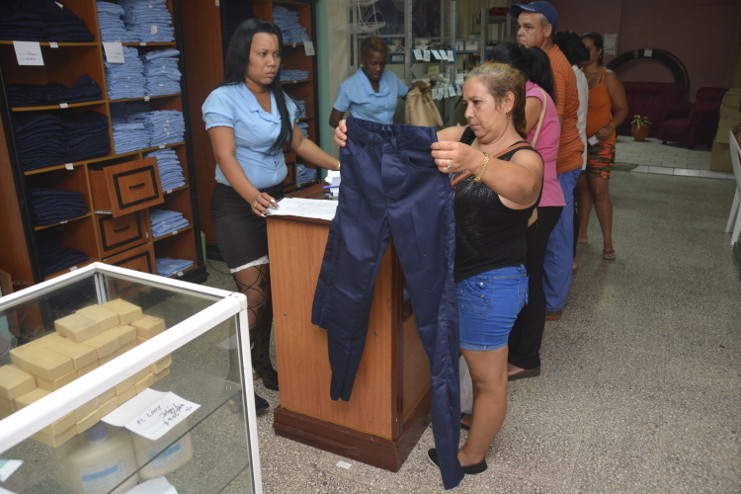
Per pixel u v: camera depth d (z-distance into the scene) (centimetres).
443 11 509
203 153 429
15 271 301
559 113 294
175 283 148
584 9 1201
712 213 582
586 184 472
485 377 199
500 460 223
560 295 337
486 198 173
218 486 150
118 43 321
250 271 248
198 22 398
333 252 191
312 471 218
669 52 1171
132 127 338
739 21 1091
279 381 233
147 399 127
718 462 221
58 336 129
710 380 279
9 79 320
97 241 329
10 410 115
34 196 297
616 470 217
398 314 203
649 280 406
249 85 236
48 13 292
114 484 122
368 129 172
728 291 386
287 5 468
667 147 984
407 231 171
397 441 215
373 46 389
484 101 172
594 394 267
